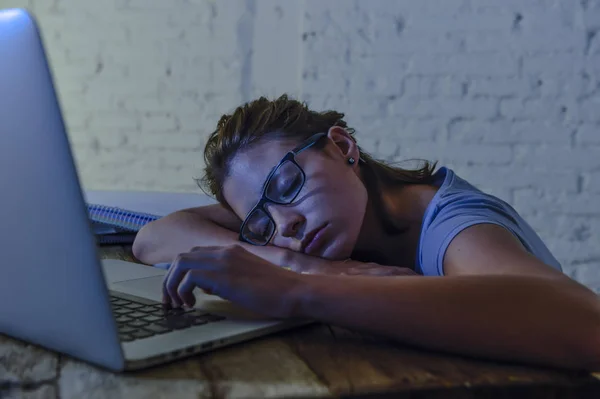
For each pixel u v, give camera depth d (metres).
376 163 1.14
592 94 2.26
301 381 0.51
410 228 1.05
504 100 2.30
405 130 2.36
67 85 2.55
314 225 1.00
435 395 0.50
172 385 0.50
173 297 0.70
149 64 2.52
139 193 1.76
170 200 1.73
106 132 2.55
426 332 0.58
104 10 2.52
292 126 1.07
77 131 2.55
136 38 2.52
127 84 2.53
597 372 0.56
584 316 0.58
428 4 2.32
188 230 1.27
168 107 2.52
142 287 0.86
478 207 0.86
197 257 0.70
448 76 2.33
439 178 1.13
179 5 2.50
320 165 1.03
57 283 0.53
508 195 2.31
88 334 0.53
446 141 2.34
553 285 0.61
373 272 0.89
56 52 2.54
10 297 0.58
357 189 1.04
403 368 0.54
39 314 0.56
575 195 2.28
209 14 2.49
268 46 2.47
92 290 0.51
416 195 1.07
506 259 0.70
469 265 0.73
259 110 1.11
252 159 1.06
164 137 2.53
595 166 2.26
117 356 0.52
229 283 0.65
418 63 2.34
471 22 2.31
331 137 1.08
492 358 0.57
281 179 1.02
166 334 0.61
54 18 2.54
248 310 0.70
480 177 2.32
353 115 2.38
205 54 2.50
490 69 2.30
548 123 2.28
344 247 1.00
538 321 0.57
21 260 0.54
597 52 2.25
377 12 2.35
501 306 0.58
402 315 0.58
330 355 0.58
